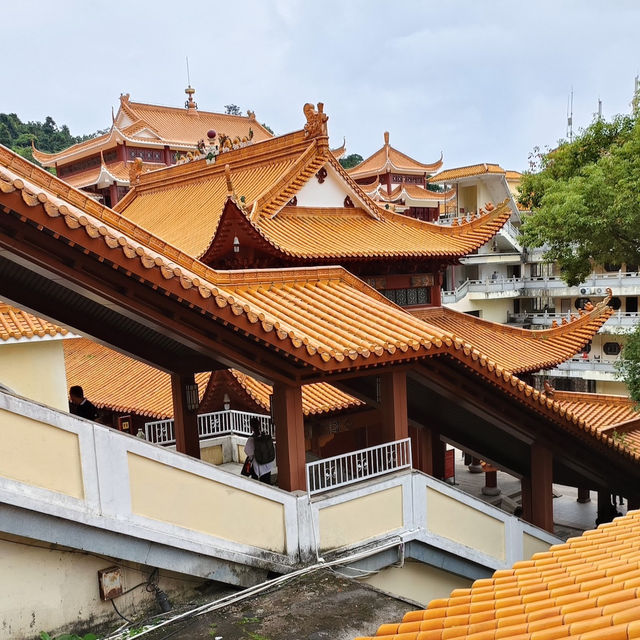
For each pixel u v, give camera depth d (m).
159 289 8.19
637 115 18.97
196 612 8.18
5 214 7.27
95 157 49.91
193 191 24.41
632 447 17.28
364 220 21.25
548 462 15.13
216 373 16.14
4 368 14.64
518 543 13.34
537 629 4.75
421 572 11.92
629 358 16.42
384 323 10.98
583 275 20.30
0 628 7.70
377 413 18.33
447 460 27.33
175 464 8.53
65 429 7.70
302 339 8.94
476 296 48.00
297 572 9.16
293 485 10.00
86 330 11.39
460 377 12.75
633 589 4.95
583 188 17.53
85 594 8.36
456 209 53.34
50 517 7.64
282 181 18.98
